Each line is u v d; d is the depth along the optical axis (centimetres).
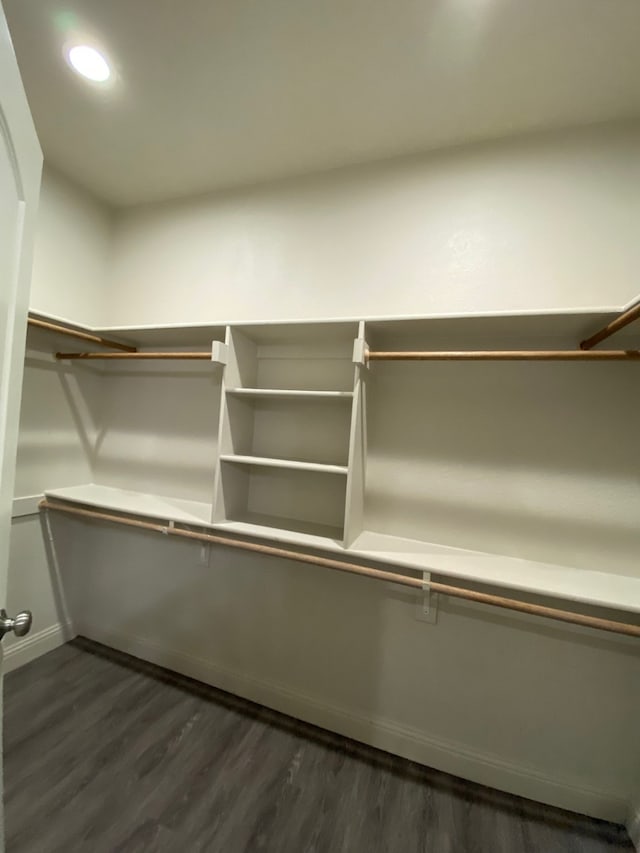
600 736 144
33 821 132
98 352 242
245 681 194
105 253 246
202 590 205
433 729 163
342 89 151
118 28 132
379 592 173
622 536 149
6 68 81
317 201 200
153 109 168
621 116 154
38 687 194
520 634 153
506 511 164
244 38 133
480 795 151
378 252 187
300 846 129
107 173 214
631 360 145
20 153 86
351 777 155
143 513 194
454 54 134
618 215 154
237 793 146
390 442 181
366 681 174
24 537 210
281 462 169
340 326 167
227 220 220
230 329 181
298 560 165
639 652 141
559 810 146
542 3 116
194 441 225
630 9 115
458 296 173
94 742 164
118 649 226
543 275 162
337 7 121
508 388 165
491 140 171
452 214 175
